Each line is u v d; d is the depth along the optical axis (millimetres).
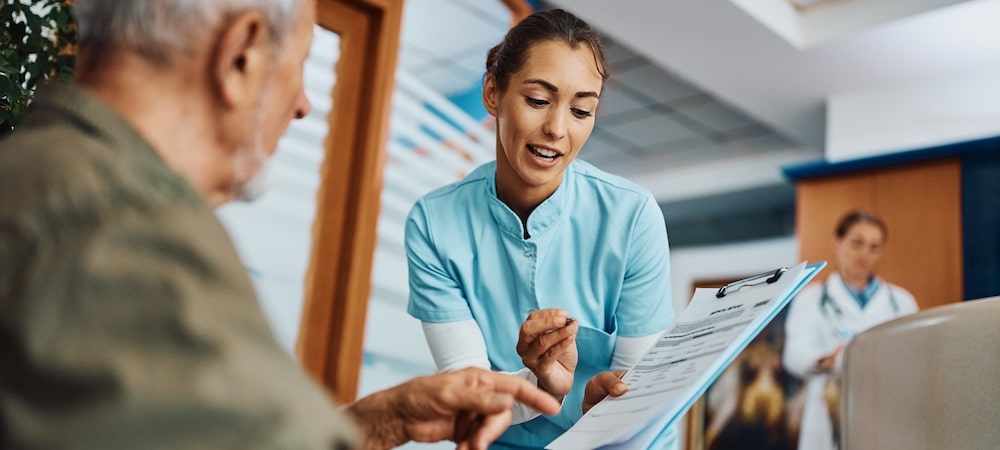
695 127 6285
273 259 2949
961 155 4910
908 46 4809
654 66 5391
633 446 836
